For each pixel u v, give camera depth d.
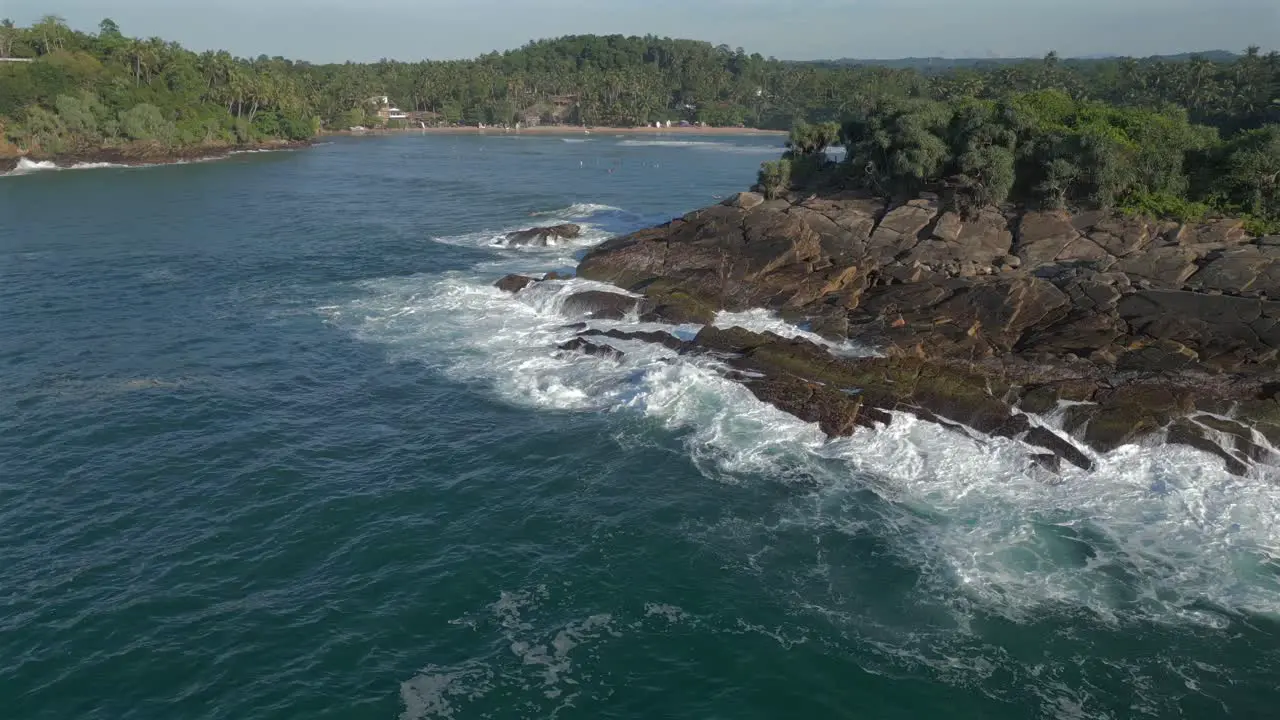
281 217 95.06
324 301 58.16
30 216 96.25
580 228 81.81
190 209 101.81
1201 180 56.22
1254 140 54.16
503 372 44.22
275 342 49.78
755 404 38.19
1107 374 37.12
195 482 33.00
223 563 27.70
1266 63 147.00
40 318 54.59
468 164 164.25
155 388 42.59
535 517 30.48
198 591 26.22
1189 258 47.06
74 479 33.09
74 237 82.81
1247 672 22.58
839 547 28.36
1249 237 50.31
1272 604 25.06
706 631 24.53
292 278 65.00
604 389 41.16
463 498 31.91
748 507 30.86
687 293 51.53
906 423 35.66
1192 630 24.12
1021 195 60.62
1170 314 41.00
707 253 57.09
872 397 37.25
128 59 188.50
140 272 67.38
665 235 63.22
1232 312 40.03
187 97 192.50
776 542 28.73
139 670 22.86
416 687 22.41
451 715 21.48
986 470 32.62
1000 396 36.28
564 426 37.84
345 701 21.88
